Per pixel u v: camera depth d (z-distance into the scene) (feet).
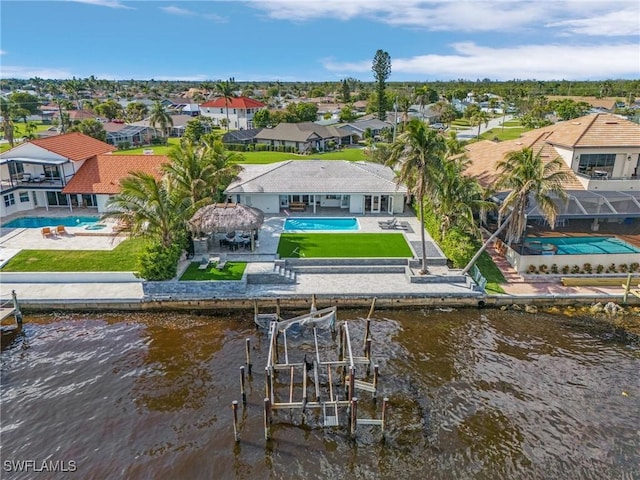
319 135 328.49
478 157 181.68
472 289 112.68
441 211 131.34
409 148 105.50
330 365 83.92
